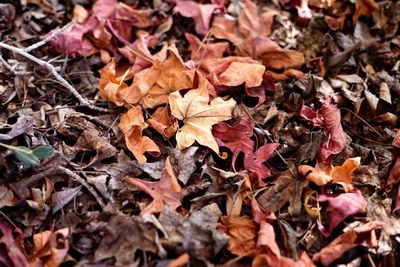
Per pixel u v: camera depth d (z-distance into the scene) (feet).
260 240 2.59
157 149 2.83
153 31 3.31
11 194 2.71
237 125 2.89
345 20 3.37
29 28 3.23
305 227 2.73
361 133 3.02
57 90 3.06
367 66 3.23
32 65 3.10
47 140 2.86
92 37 3.20
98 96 3.04
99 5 3.25
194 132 2.85
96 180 2.75
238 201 2.76
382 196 2.81
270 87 3.07
